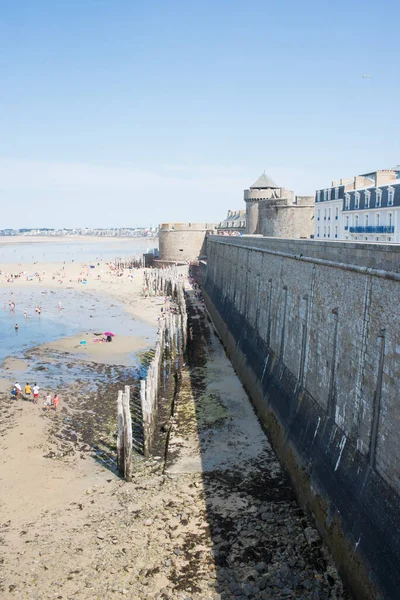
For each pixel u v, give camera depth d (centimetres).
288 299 2930
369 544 1603
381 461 1633
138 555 1958
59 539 2084
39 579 1848
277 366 3105
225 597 1702
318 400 2308
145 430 2873
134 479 2580
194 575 1827
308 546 1938
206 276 8881
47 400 3644
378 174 5334
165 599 1712
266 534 2039
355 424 1853
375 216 5041
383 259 1644
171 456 2792
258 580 1772
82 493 2458
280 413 2823
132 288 10212
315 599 1648
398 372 1530
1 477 2628
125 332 6206
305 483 2212
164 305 8169
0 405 3691
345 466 1884
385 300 1628
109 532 2116
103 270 13625
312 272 2445
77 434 3184
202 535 2061
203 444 2919
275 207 7062
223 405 3516
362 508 1694
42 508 2333
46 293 9594
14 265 15225
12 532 2152
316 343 2358
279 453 2669
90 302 8531
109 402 3762
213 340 5559
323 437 2142
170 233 13188
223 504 2281
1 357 5025
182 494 2389
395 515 1500
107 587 1789
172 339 4816
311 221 6919
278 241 3183
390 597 1433
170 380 4203
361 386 1802
